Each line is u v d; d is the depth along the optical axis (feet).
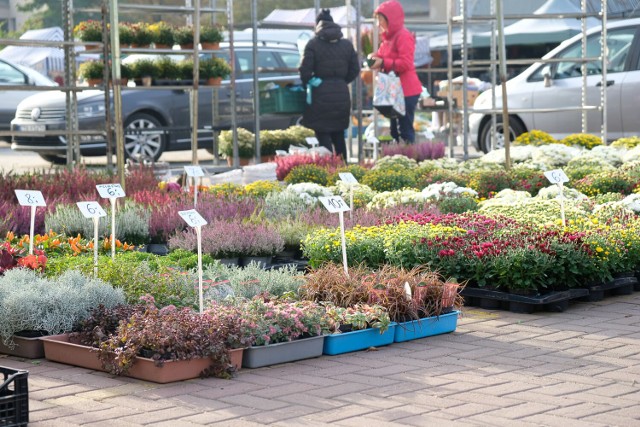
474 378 20.66
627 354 22.57
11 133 47.96
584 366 21.56
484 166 48.26
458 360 22.21
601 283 28.91
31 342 22.66
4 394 17.89
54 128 59.93
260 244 32.14
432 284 25.05
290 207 38.29
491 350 23.09
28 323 22.62
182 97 63.57
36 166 63.26
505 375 20.88
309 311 22.81
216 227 32.86
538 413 18.21
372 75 59.93
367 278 25.52
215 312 22.22
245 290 25.25
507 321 26.21
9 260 25.98
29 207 34.96
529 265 27.07
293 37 64.75
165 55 57.52
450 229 29.96
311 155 49.52
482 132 64.49
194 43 51.31
